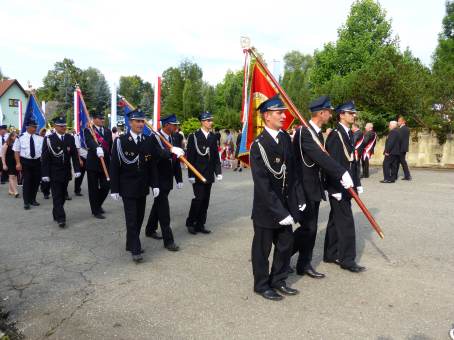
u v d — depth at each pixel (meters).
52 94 58.25
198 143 6.20
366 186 10.95
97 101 51.28
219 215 7.54
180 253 5.33
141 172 5.03
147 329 3.37
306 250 4.43
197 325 3.42
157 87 9.25
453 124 16.08
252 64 5.32
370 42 34.16
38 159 8.46
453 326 3.37
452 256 5.10
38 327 3.44
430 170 15.29
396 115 17.41
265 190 3.71
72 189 10.86
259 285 3.97
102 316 3.61
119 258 5.14
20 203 8.93
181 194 9.88
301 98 24.03
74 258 5.15
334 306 3.75
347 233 4.56
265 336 3.23
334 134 4.65
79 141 9.44
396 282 4.29
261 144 3.85
